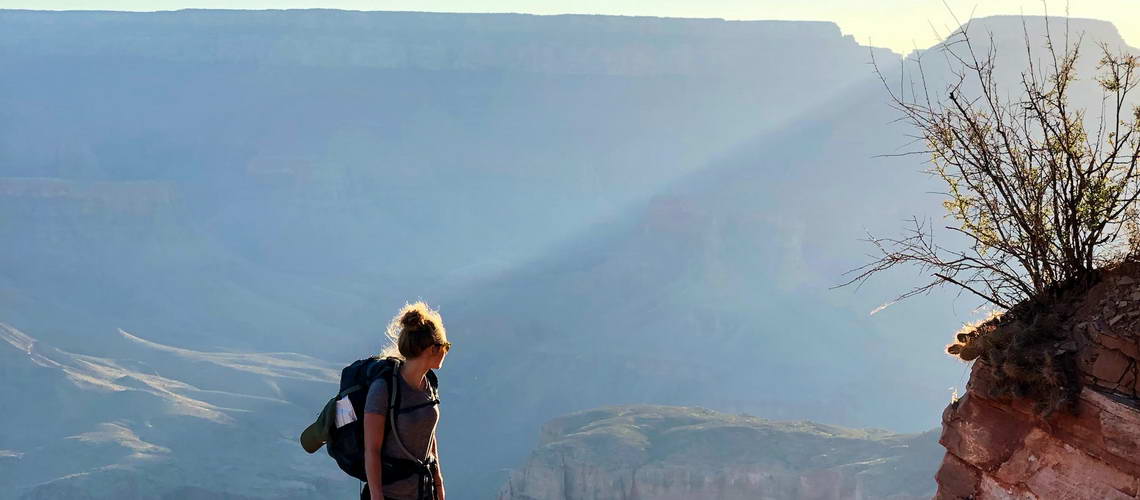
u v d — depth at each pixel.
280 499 164.12
